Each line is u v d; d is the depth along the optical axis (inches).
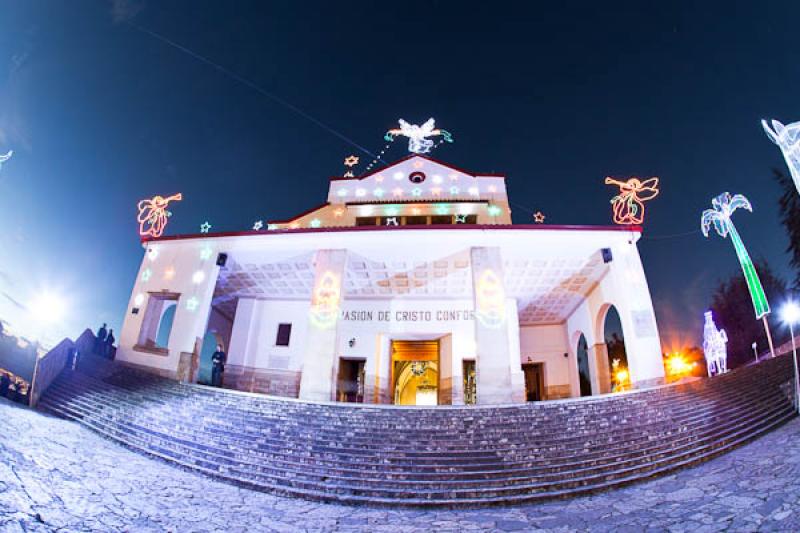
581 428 396.8
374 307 792.3
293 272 711.7
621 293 585.0
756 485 265.6
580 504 294.2
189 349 605.6
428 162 871.7
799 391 409.7
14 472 256.4
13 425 352.2
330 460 362.0
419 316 780.6
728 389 465.1
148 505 263.6
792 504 220.7
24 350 864.3
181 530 232.8
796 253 839.1
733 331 942.4
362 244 614.9
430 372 986.1
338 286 594.9
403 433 395.9
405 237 603.2
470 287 747.4
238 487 337.4
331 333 570.6
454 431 397.4
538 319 896.9
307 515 283.9
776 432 376.5
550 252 626.5
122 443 408.5
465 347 755.4
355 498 314.7
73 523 215.6
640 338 559.2
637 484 320.8
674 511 251.1
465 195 839.1
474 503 306.8
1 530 189.9
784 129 379.2
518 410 429.4
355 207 825.5
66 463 305.6
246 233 647.8
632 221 605.3
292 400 467.5
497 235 596.4
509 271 686.5
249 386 762.8
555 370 879.1
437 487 325.4
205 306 631.8
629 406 432.1
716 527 215.2
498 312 561.3
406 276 706.8
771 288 895.7
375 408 443.2
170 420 438.3
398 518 283.4
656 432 384.5
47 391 531.5
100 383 539.5
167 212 716.7
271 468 356.5
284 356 780.0
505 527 260.5
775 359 512.1
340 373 763.4
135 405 476.7
